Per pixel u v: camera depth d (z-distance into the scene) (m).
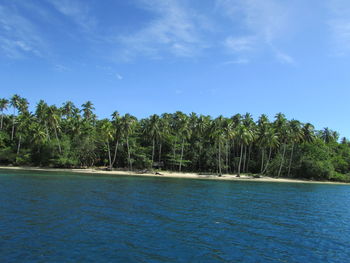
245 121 91.75
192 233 17.34
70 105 104.88
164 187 44.38
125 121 82.44
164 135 92.06
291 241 16.67
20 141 89.88
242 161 97.38
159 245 14.77
